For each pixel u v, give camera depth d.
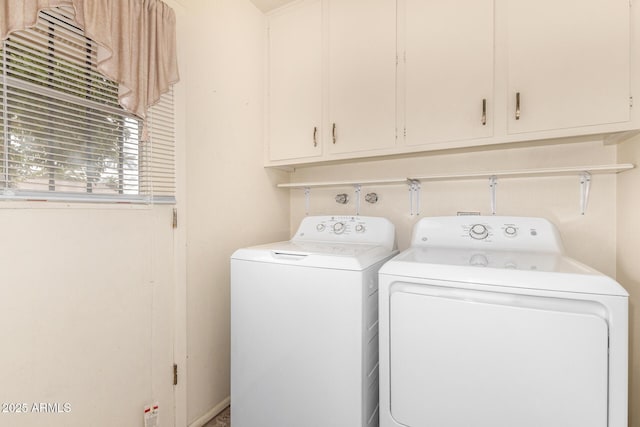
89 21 1.00
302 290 1.25
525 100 1.34
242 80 1.84
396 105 1.63
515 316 0.91
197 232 1.53
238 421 1.41
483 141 1.43
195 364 1.52
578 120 1.24
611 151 1.44
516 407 0.91
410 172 1.89
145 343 1.29
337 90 1.79
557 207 1.54
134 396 1.25
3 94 0.90
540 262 1.10
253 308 1.37
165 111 1.38
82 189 1.11
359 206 2.06
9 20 0.85
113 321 1.18
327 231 1.78
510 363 0.92
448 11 1.50
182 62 1.45
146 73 1.22
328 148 1.82
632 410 1.25
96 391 1.12
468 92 1.45
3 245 0.90
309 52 1.88
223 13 1.70
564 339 0.86
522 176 1.58
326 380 1.19
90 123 1.12
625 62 1.17
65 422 1.04
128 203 1.23
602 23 1.20
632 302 1.24
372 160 1.94
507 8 1.37
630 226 1.27
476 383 0.96
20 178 0.94
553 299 0.89
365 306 1.16
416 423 1.05
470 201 1.74
